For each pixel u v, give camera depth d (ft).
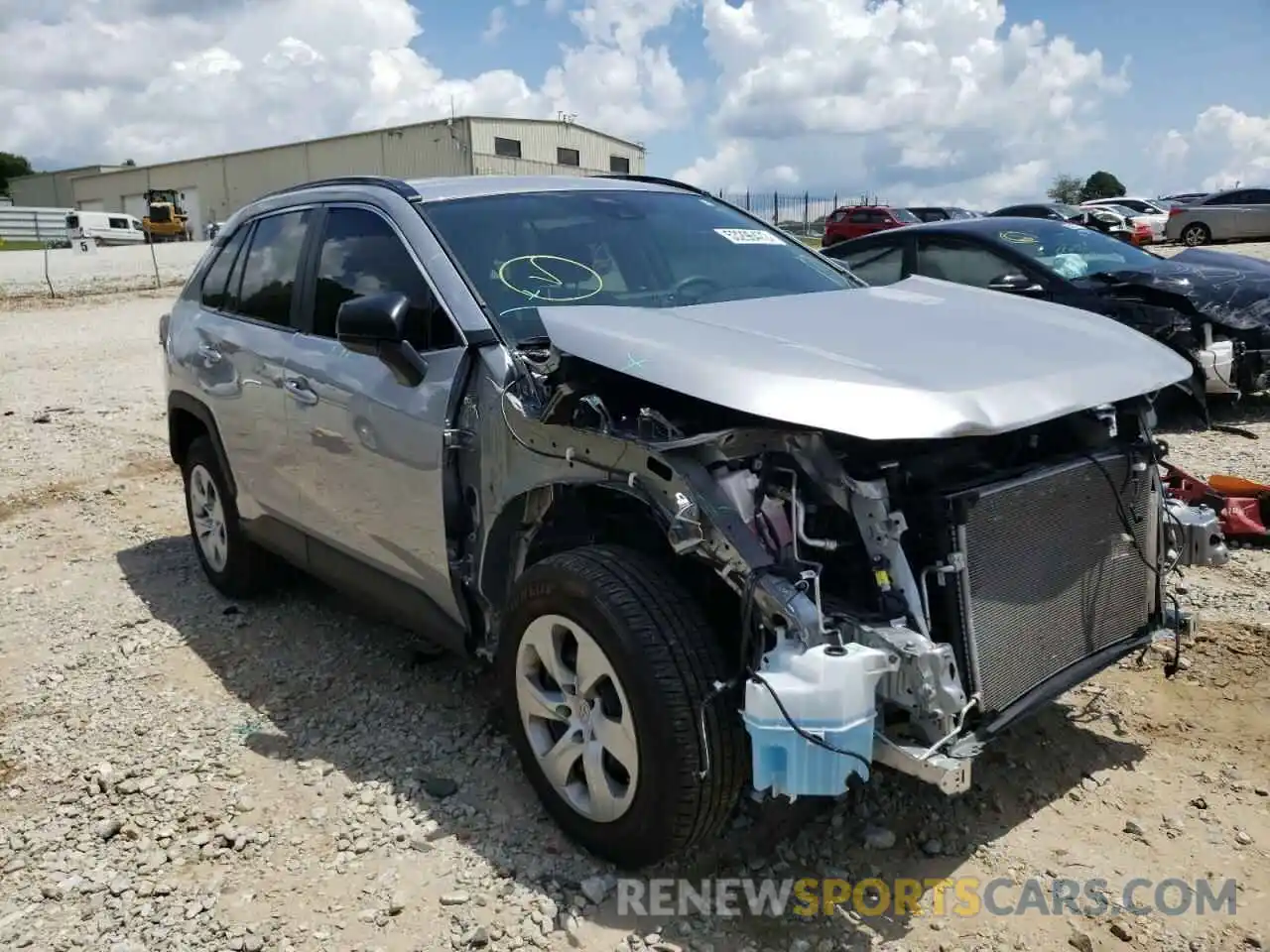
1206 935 8.77
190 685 14.16
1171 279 24.99
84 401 34.47
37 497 23.63
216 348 15.60
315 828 10.74
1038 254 26.84
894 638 8.20
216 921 9.42
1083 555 9.77
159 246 133.69
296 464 13.69
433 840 10.39
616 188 14.33
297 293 14.07
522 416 10.18
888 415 8.20
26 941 9.31
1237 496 17.61
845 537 9.00
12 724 13.30
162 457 26.81
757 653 8.63
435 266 11.76
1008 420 8.42
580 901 9.38
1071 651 9.74
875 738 8.37
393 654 14.78
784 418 8.30
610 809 9.43
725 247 13.70
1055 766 11.17
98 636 15.98
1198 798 10.55
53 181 246.27
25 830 11.01
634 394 9.86
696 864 9.80
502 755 11.89
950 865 9.73
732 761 8.77
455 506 11.10
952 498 8.57
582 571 9.33
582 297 11.92
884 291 12.46
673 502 8.79
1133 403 10.47
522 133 169.78
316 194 14.52
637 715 8.80
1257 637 13.85
